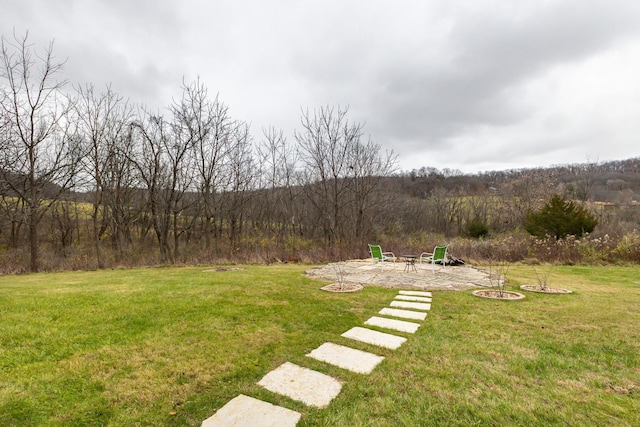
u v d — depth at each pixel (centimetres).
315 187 1975
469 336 401
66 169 1523
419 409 242
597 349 360
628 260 1145
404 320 471
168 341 368
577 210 1694
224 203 1877
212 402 252
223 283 704
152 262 1365
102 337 376
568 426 223
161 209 1623
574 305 549
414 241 1780
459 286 731
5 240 2122
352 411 240
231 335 392
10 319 433
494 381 286
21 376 282
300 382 284
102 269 1198
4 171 1355
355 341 383
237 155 1870
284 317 471
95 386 270
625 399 259
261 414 236
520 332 416
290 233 2228
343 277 845
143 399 253
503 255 1298
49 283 763
